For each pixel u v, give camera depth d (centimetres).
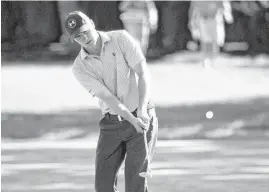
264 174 2744
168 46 8006
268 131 3659
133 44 1883
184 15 8025
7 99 4253
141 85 1875
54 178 2703
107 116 1905
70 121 3634
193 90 4569
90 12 8119
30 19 8200
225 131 3603
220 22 6084
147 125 1875
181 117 3656
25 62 6756
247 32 7625
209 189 2505
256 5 7512
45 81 5138
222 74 5472
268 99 4141
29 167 2900
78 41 1845
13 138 3556
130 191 1886
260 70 5784
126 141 1905
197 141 3500
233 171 2798
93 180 2673
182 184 2583
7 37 8150
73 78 5347
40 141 3528
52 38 8225
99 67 1891
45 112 3816
